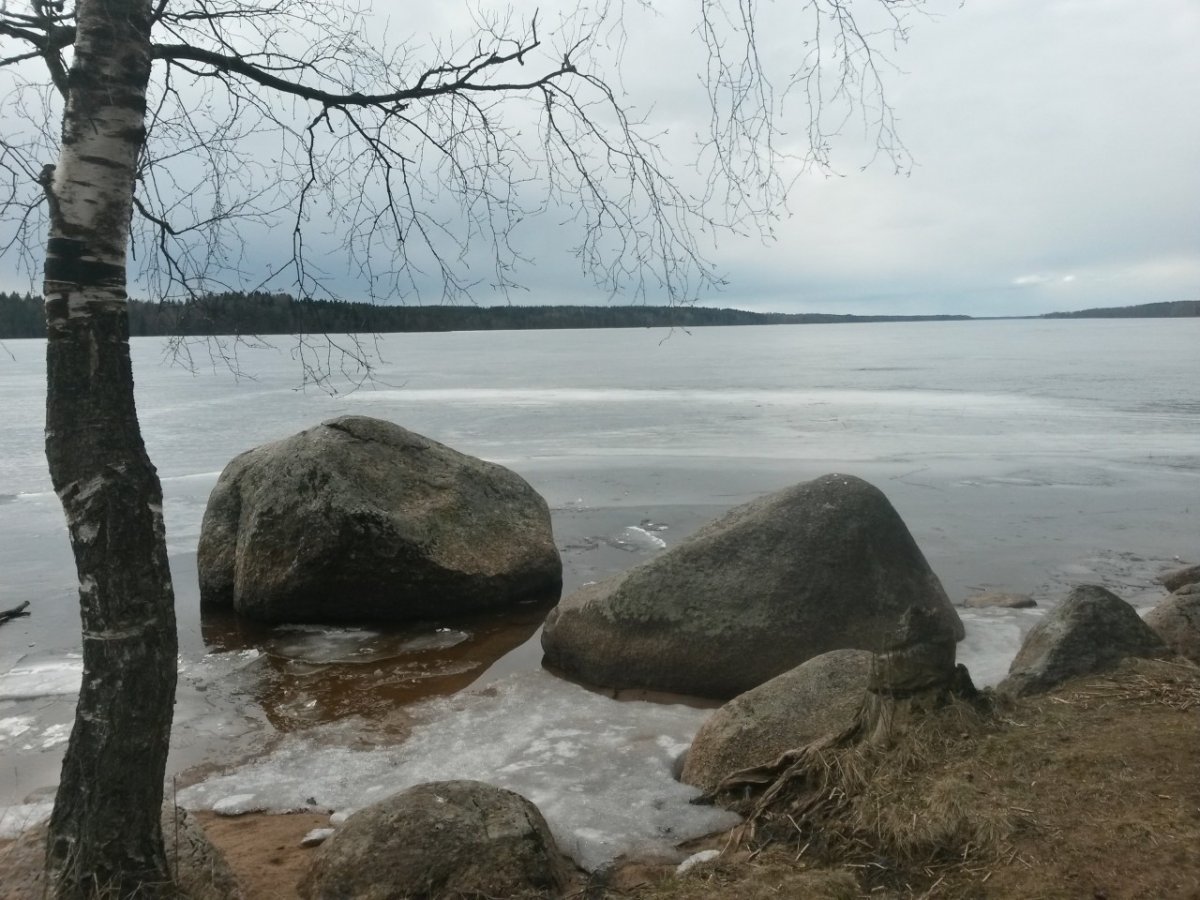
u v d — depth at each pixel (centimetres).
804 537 726
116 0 316
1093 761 402
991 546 1123
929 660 457
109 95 314
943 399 2983
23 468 1853
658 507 1364
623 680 698
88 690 327
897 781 407
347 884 374
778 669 673
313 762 573
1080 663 538
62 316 313
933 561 1057
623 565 1076
